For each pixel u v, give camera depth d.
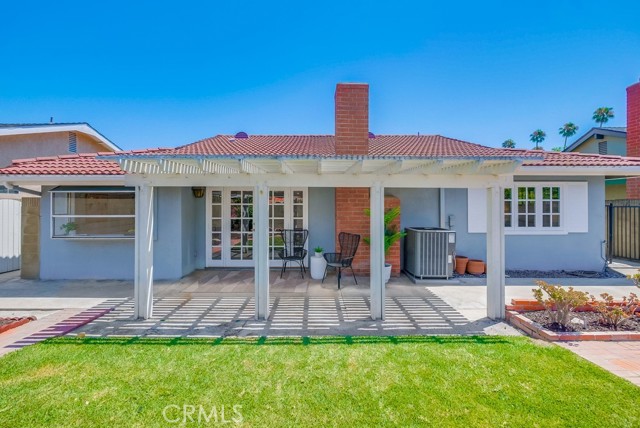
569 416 2.94
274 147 10.01
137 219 5.59
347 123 8.36
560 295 4.87
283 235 9.97
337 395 3.29
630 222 11.47
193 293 7.32
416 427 2.82
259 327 5.21
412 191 9.75
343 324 5.35
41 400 3.19
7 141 11.77
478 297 6.92
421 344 4.48
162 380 3.55
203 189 10.03
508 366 3.83
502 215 5.61
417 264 8.36
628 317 4.94
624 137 14.56
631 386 3.40
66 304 6.50
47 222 8.66
